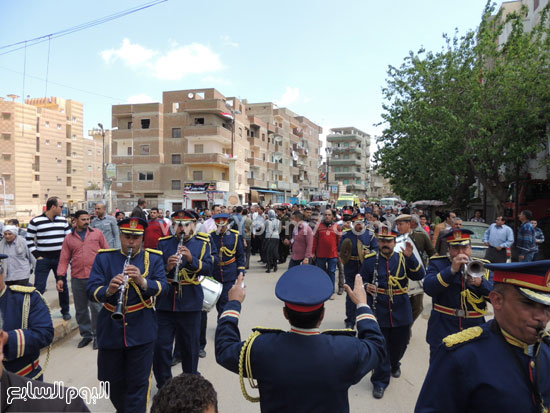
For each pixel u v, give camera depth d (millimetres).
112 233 7289
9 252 6406
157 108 42562
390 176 21125
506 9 20797
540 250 13547
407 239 4648
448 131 15672
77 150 65562
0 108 54250
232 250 6395
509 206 15508
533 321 1627
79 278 5539
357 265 6855
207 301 4461
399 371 4773
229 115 40344
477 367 1672
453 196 20469
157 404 1686
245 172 48531
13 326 2578
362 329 2209
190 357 4387
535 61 14906
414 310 5367
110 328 3434
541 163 14586
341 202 37594
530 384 1629
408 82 18828
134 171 43031
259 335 2094
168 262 4160
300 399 1872
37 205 54312
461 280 3734
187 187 33656
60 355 5297
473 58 16484
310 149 74250
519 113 14359
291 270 2172
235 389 4352
